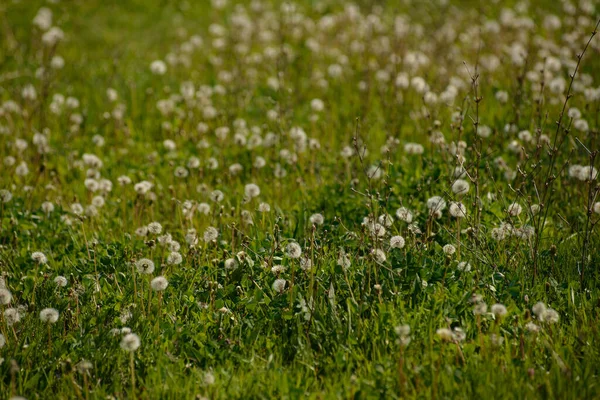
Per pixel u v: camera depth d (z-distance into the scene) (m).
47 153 6.88
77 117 7.77
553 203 5.26
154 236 5.01
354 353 3.67
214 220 5.39
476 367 3.50
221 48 10.84
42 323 4.07
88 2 13.23
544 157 5.95
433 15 12.27
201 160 6.66
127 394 3.55
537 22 10.80
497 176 5.82
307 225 5.02
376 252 4.16
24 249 5.08
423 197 5.43
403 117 7.36
